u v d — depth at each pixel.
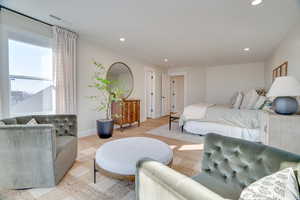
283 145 1.70
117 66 4.06
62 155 1.67
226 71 5.52
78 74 3.11
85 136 3.29
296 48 2.27
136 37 2.95
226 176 1.03
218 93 5.68
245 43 3.18
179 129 4.02
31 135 1.44
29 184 1.48
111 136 3.29
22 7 2.02
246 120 2.90
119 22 2.35
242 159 0.97
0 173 1.45
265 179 0.64
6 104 2.17
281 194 0.55
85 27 2.58
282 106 1.77
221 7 1.87
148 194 0.75
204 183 1.00
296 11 1.93
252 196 0.58
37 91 2.54
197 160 2.17
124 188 1.52
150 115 5.88
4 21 2.10
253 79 5.04
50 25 2.59
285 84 1.74
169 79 6.74
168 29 2.56
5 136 1.42
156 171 0.72
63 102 2.71
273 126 1.75
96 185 1.56
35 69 2.49
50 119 2.10
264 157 0.87
